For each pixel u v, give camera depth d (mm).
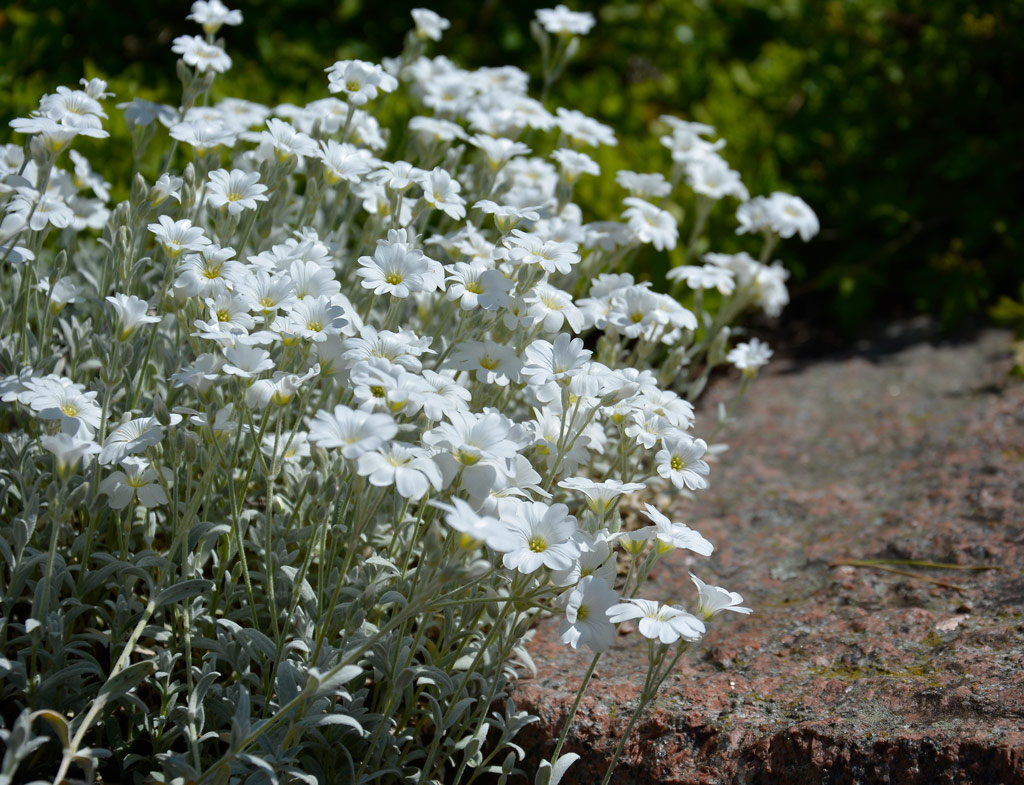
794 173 6391
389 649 2590
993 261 6023
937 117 6375
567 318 2908
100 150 4762
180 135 3289
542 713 2932
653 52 7504
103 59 6391
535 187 4098
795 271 5926
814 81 6566
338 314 2592
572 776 2855
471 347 2738
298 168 3756
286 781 2449
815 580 3598
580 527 3127
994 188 6074
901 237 6191
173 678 2861
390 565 2664
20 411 3031
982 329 5773
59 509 2373
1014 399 4793
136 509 3006
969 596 3295
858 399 5164
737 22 7703
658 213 3871
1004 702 2641
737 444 4832
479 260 3166
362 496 2324
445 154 3973
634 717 2441
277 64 6566
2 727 2400
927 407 4934
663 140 4422
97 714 2547
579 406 2768
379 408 2324
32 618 2453
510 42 7281
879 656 3020
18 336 3209
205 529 2676
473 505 2432
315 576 3041
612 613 2307
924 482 4176
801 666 3047
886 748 2590
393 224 3227
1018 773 2434
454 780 2602
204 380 2480
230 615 2754
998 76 6410
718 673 3078
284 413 3178
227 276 2670
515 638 2588
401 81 5258
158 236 2691
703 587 2449
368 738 2619
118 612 2646
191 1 6824
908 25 6582
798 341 5949
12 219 2850
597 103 6500
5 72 5367
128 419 2734
